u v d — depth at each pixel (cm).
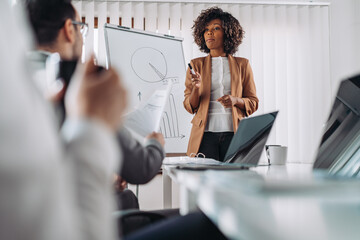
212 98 245
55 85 56
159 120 93
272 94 309
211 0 316
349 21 325
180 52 272
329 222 33
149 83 251
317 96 313
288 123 310
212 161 142
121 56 246
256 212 37
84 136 28
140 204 298
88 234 24
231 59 252
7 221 19
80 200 25
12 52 20
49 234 20
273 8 318
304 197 39
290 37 319
